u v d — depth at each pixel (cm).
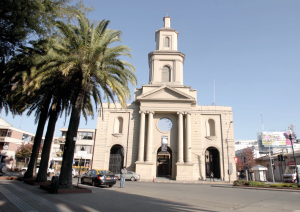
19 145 5122
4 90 1894
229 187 2011
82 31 1544
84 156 1702
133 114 3750
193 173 3397
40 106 1992
